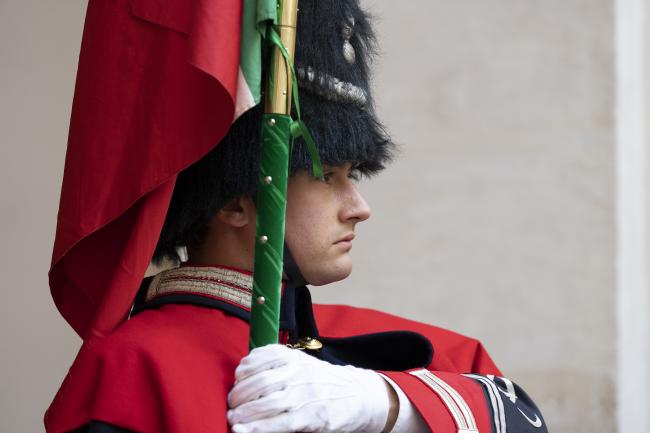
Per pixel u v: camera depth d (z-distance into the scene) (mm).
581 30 12812
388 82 12898
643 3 12969
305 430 6781
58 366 11617
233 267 7801
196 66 6699
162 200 7113
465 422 7352
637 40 12914
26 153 11805
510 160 12805
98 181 7180
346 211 7750
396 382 7262
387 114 12906
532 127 12805
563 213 12719
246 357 6887
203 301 7613
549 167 12766
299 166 7555
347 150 7719
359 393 7008
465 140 12859
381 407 7074
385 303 12773
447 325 12711
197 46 6719
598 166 12727
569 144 12766
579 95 12781
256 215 7379
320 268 7691
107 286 7438
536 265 12711
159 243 7992
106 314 7117
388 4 12945
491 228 12773
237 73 6852
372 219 12867
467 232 12789
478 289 12727
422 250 12805
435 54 12930
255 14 6906
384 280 12781
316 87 7664
